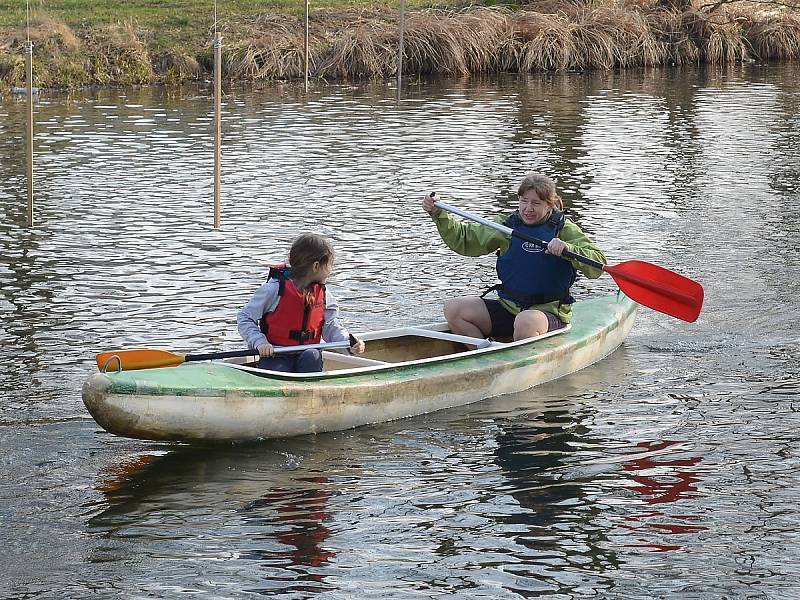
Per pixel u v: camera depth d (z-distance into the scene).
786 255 14.59
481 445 9.23
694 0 36.94
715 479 8.56
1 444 8.96
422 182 18.61
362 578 7.20
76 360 10.70
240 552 7.49
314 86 30.08
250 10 33.62
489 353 10.42
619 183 18.66
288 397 9.17
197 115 24.94
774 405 10.00
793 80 31.62
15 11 31.77
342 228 15.80
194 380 8.90
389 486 8.48
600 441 9.28
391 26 33.03
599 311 11.76
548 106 26.75
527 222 10.76
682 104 27.09
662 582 7.16
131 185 18.22
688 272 13.88
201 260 14.16
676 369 10.95
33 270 13.60
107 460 8.80
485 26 33.56
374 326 11.91
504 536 7.73
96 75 29.17
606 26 35.09
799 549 7.54
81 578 7.15
